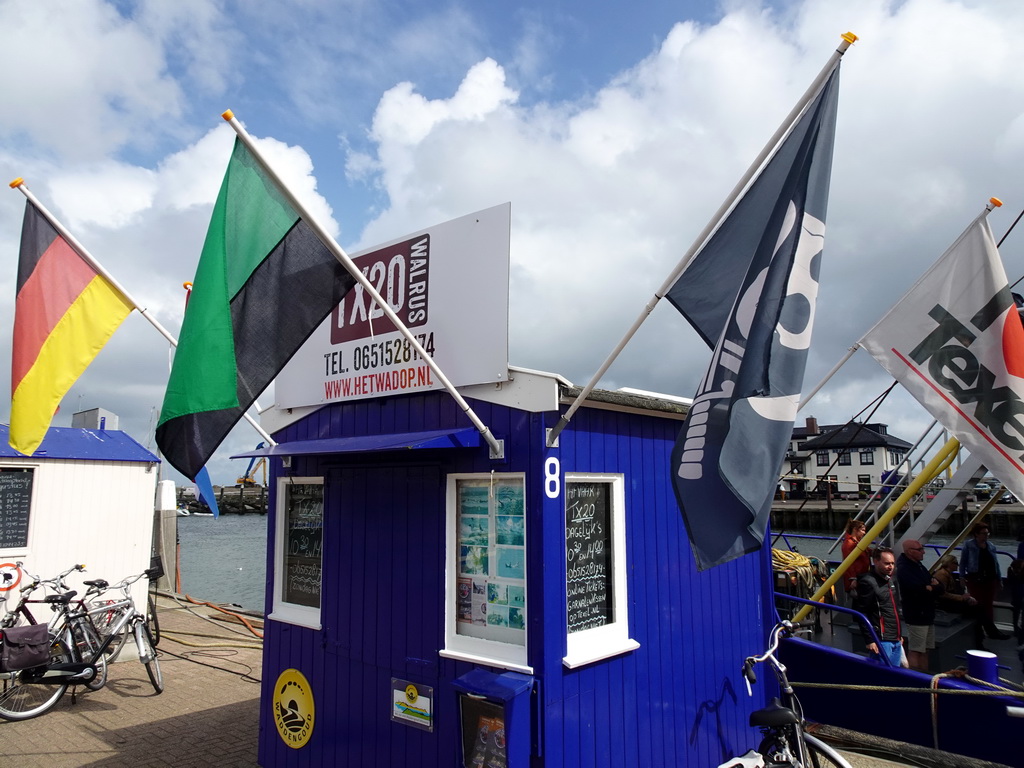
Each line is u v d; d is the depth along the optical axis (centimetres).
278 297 430
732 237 416
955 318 563
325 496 545
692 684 503
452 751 434
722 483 366
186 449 412
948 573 918
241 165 443
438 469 466
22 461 877
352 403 543
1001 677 713
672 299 426
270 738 564
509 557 430
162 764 569
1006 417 530
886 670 631
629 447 481
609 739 430
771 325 368
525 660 405
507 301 441
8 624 757
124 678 823
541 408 413
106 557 938
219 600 1861
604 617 452
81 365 526
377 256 528
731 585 557
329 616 527
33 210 546
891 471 1016
